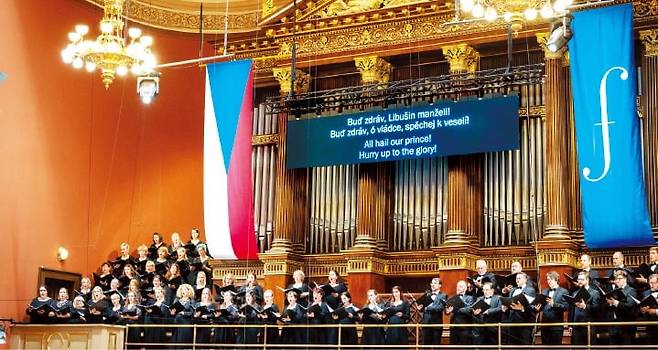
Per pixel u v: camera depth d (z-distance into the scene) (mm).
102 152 18516
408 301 14117
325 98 17391
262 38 18531
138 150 19047
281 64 17781
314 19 17500
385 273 16641
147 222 19000
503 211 15906
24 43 17359
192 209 19516
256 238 17609
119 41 13711
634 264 14586
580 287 12719
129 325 14688
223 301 14992
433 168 16609
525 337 12945
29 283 17219
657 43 15023
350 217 17031
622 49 14305
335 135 16828
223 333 14758
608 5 15328
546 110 15492
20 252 17078
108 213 18562
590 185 14219
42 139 17562
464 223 15922
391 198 16875
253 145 18172
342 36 17344
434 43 16500
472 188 16062
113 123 18750
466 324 12711
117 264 17750
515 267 13570
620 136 14141
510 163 16000
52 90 17797
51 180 17672
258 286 15539
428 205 16516
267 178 17891
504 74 15109
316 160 16891
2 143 16906
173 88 19500
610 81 14305
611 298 12445
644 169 14805
